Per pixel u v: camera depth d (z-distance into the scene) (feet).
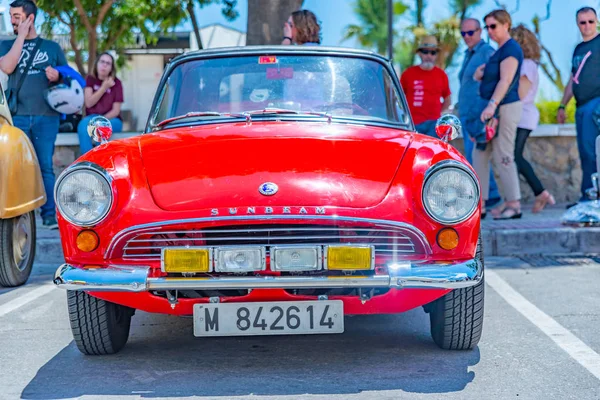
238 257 12.41
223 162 13.47
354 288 13.37
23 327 17.26
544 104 45.14
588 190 26.66
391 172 13.30
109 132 16.33
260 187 12.82
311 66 17.11
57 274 12.85
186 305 13.16
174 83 17.19
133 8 55.77
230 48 17.62
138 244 12.94
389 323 17.16
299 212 12.43
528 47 30.40
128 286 12.50
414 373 13.51
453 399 12.20
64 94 27.76
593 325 16.63
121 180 13.21
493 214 29.43
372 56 17.51
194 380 13.26
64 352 15.19
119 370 13.92
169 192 13.00
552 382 13.01
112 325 14.42
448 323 14.26
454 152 13.91
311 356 14.64
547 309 18.16
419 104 31.58
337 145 13.97
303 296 12.94
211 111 16.53
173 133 15.11
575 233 25.81
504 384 12.91
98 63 32.35
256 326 12.90
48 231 28.22
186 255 12.44
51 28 58.49
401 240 12.87
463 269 12.75
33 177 21.90
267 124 15.42
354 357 14.53
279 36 34.09
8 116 21.70
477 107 28.84
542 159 34.99
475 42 30.48
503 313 17.84
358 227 12.67
